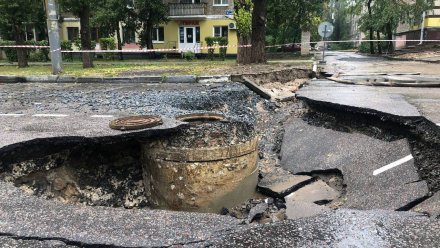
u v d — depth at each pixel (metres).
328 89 9.67
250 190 5.54
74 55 29.81
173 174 5.11
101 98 8.60
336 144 6.27
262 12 17.08
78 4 17.61
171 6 33.88
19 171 4.73
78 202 5.14
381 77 12.36
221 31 34.38
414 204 4.25
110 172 5.40
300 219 3.24
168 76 11.82
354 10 35.81
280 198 5.32
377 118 6.18
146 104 7.62
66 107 7.48
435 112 5.99
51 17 14.02
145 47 32.19
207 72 13.21
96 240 2.86
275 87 11.45
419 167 4.96
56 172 5.03
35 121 6.01
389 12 29.48
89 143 4.95
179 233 3.00
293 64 16.56
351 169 5.44
